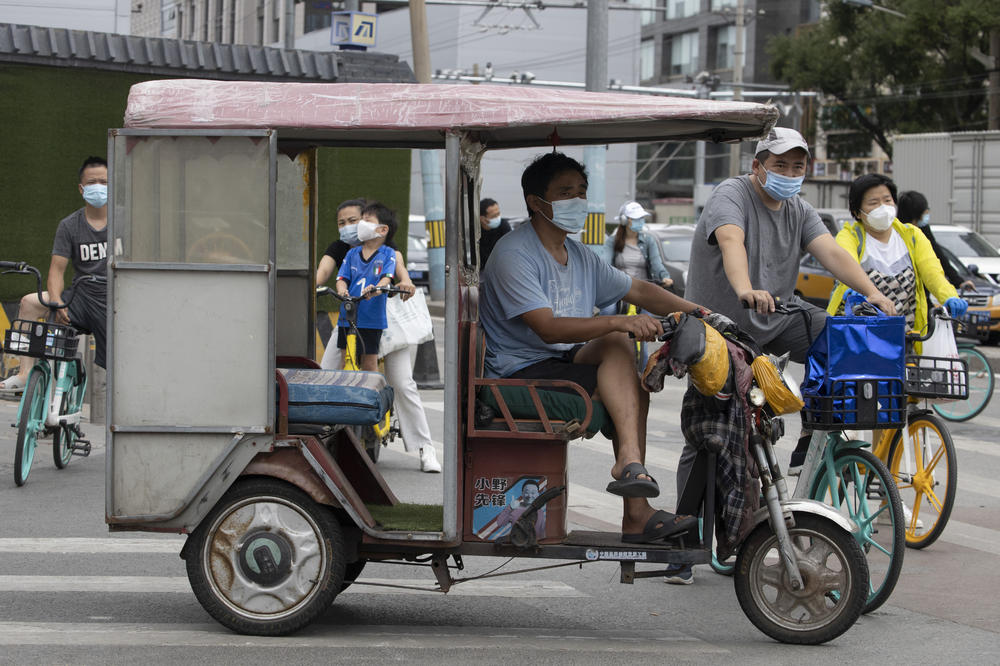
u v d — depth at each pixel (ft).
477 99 22.41
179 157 22.89
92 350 51.96
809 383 25.07
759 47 283.38
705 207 28.14
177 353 22.93
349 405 24.07
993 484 41.11
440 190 71.00
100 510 34.96
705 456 23.47
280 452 23.12
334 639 23.62
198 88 23.20
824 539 23.43
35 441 39.01
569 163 24.32
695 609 26.71
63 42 57.77
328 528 23.20
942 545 32.53
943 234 97.50
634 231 59.98
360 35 65.57
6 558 29.76
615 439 24.75
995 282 88.43
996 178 113.19
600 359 24.03
